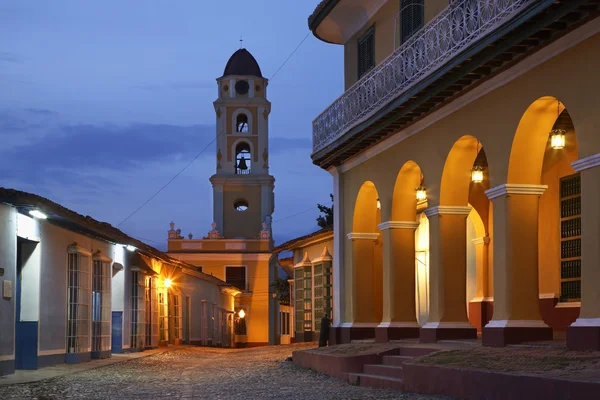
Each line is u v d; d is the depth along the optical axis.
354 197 19.84
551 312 15.47
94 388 13.65
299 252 30.00
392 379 12.63
